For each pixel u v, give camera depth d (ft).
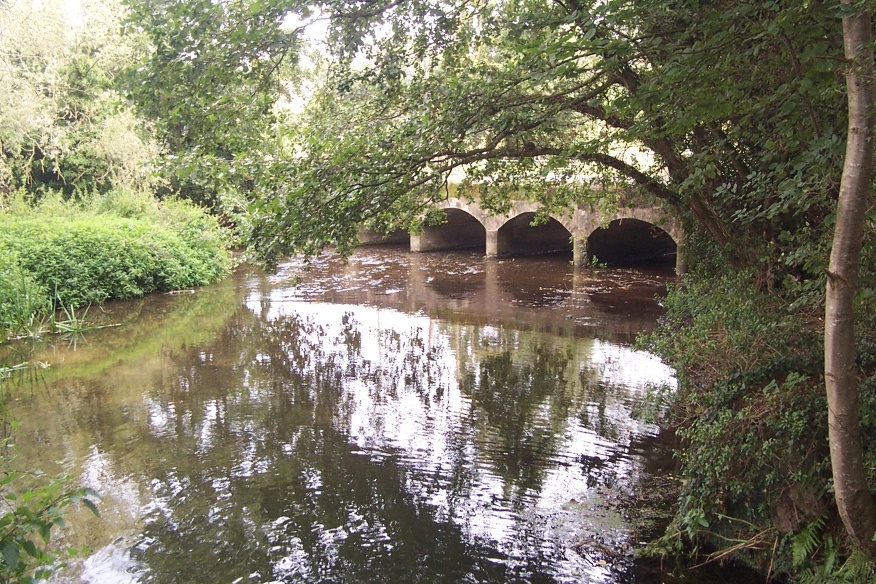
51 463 24.40
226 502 21.33
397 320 47.70
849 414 12.58
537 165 31.65
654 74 16.89
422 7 22.98
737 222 24.35
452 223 89.40
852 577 13.61
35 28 63.41
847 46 11.58
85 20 69.21
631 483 21.76
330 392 31.89
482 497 21.24
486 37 24.53
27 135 63.77
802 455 16.03
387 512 20.49
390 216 24.72
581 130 28.09
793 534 15.79
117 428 27.76
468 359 37.19
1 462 19.70
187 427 27.73
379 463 23.90
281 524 19.98
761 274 23.26
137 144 70.44
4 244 51.26
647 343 29.50
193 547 18.85
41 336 44.45
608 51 14.61
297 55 21.80
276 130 22.25
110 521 20.30
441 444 25.43
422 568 17.66
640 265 72.74
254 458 24.54
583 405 29.19
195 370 36.06
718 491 17.43
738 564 16.90
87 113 70.90
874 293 14.26
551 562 17.75
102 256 55.98
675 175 24.91
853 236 11.64
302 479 22.81
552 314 48.65
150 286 59.31
